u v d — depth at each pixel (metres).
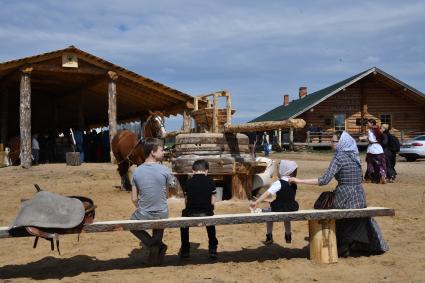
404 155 25.38
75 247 7.09
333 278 5.35
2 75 22.59
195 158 10.92
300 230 7.99
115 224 5.34
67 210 5.21
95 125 43.56
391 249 6.60
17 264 6.23
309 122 40.00
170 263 6.13
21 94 20.38
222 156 11.19
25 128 20.14
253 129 9.87
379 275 5.44
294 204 6.32
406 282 5.18
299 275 5.48
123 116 37.06
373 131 14.81
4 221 9.11
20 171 18.95
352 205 6.12
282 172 6.40
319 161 26.97
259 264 5.96
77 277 5.51
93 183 15.41
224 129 11.13
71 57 20.94
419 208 9.95
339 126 40.31
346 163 6.17
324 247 5.93
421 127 40.38
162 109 27.67
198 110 12.85
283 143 41.62
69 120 36.78
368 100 40.31
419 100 39.50
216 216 5.71
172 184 6.07
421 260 6.04
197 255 6.51
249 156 11.62
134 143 13.02
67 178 16.94
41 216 5.10
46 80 25.52
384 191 12.64
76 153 21.19
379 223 8.48
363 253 6.45
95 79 24.44
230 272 5.62
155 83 22.84
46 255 6.66
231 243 7.16
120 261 6.27
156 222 5.46
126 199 11.77
